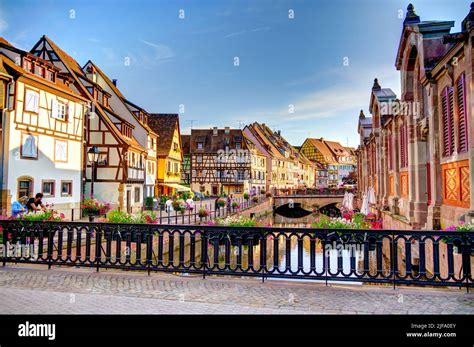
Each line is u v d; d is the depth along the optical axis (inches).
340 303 205.5
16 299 211.2
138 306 200.4
